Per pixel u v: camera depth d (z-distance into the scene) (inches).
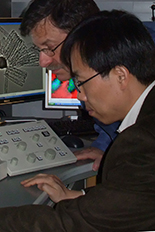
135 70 30.6
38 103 69.1
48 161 45.3
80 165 47.3
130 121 32.2
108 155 31.5
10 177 42.1
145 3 64.9
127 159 28.9
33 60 62.8
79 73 31.6
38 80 64.4
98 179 51.1
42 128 50.9
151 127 28.6
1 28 58.3
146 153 28.0
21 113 69.9
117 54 29.9
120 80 30.5
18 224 30.9
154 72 31.8
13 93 62.0
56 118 67.1
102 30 31.0
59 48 45.8
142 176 28.0
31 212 31.7
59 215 31.3
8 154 44.1
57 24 43.9
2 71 59.7
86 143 55.8
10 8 65.8
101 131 53.4
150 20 65.8
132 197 28.5
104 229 29.8
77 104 65.7
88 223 30.1
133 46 30.4
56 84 64.8
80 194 40.4
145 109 30.2
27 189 39.2
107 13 33.4
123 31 30.8
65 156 47.2
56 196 39.0
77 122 61.9
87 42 30.7
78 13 44.1
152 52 31.6
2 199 36.7
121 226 29.4
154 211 28.4
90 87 31.2
